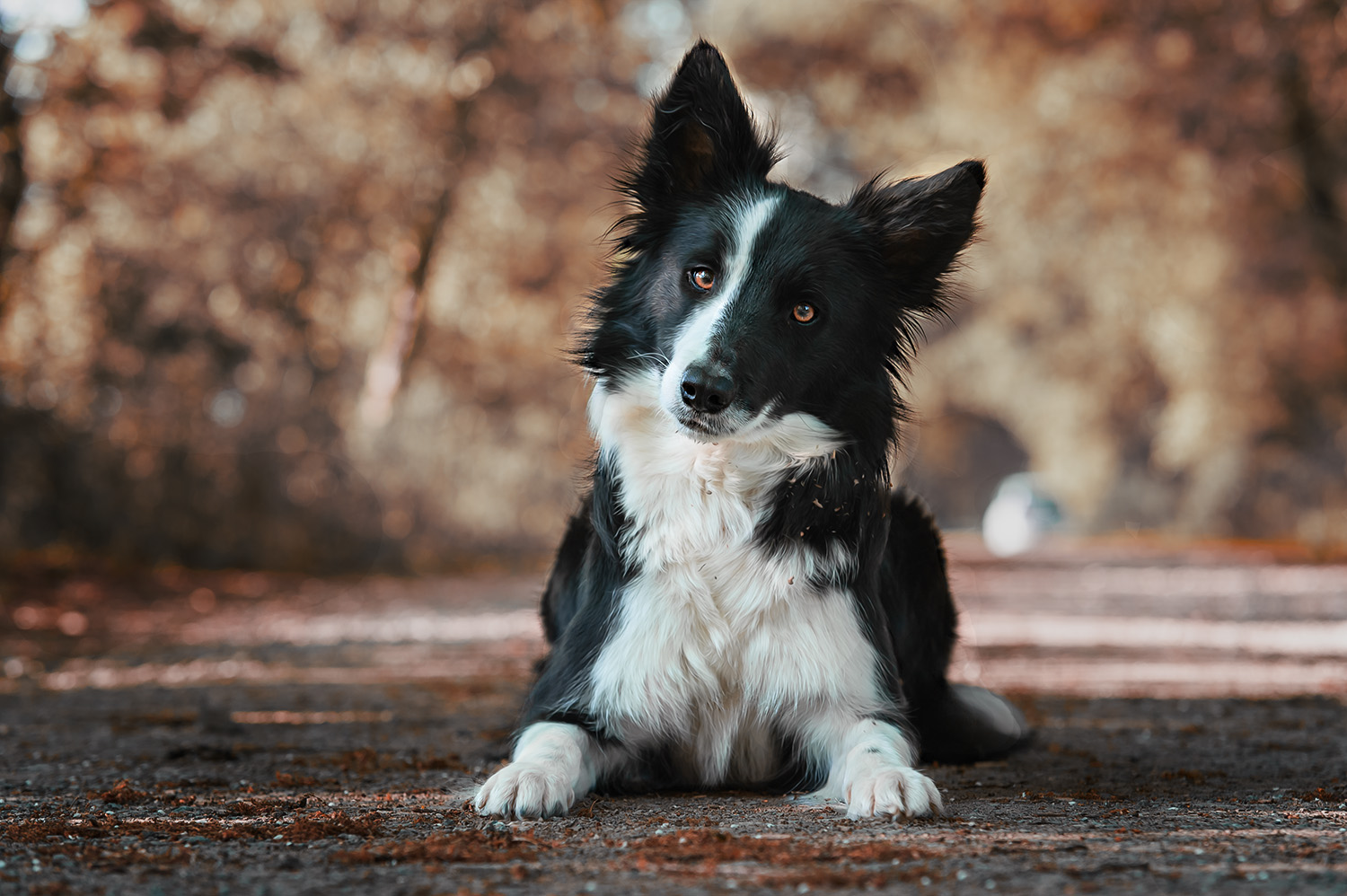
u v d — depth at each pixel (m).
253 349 21.61
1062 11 27.36
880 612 4.51
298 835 3.40
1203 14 26.03
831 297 4.40
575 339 4.86
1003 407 40.06
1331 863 2.98
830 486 4.31
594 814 3.84
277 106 23.62
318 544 21.33
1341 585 18.12
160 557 18.97
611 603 4.36
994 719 5.18
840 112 33.72
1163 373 30.31
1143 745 5.64
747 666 4.26
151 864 3.06
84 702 7.51
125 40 20.45
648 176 4.73
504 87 26.42
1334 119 26.30
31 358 18.09
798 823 3.62
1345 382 28.30
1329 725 6.40
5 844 3.28
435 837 3.35
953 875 2.86
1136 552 29.19
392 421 23.81
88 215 19.50
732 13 34.06
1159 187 27.42
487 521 24.47
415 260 25.58
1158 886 2.75
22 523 17.39
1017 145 27.56
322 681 8.87
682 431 4.14
